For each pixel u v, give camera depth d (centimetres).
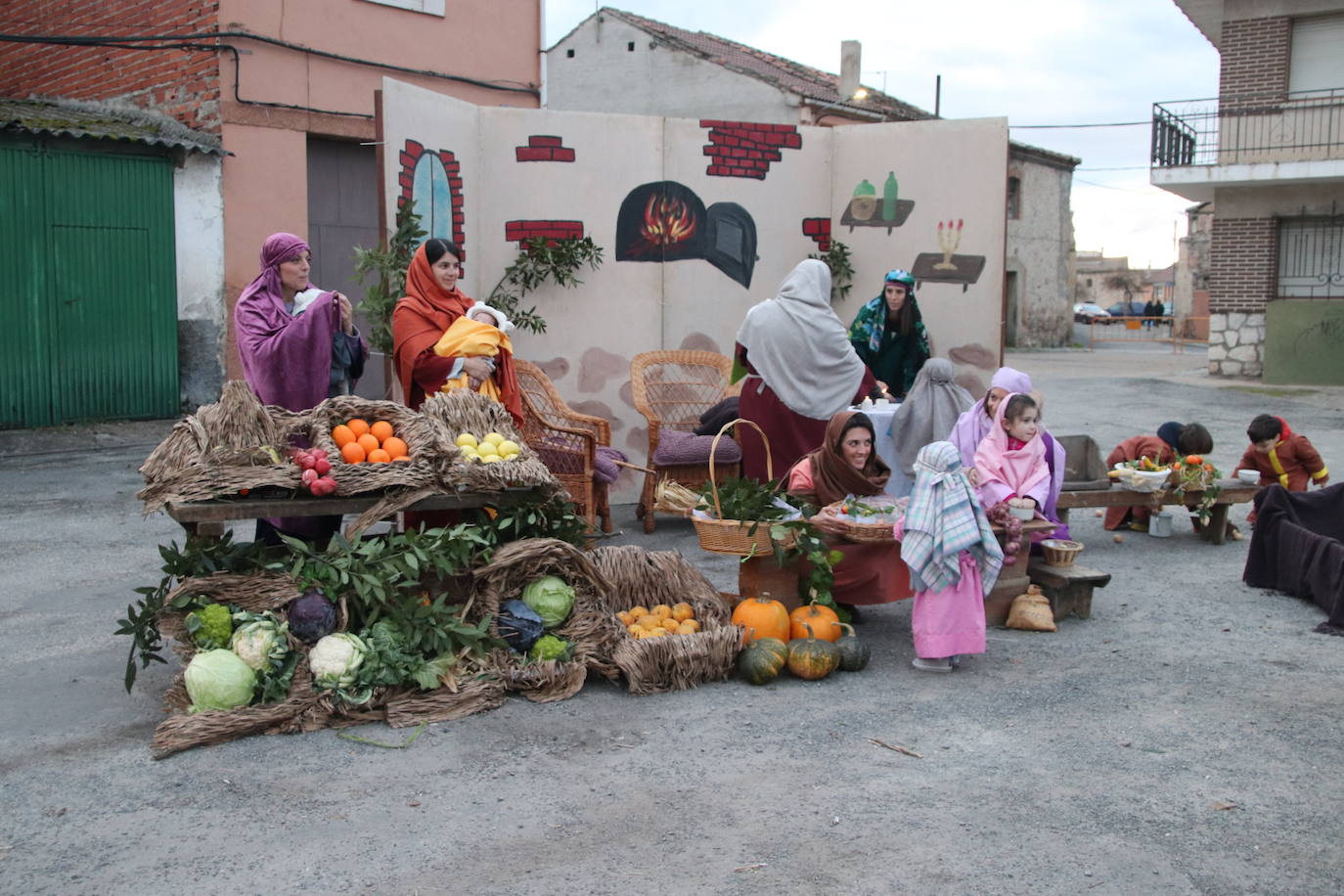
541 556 505
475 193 855
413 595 489
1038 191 3703
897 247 970
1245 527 873
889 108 2991
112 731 450
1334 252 2144
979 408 702
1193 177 2134
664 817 381
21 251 1178
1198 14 2231
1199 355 3195
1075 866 349
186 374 1295
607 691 502
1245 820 381
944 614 523
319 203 1375
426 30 1414
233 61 1262
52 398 1210
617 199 898
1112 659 552
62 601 631
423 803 389
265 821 375
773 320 773
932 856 355
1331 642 580
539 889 334
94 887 333
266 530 567
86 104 1386
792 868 347
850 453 607
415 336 621
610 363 912
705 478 840
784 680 521
